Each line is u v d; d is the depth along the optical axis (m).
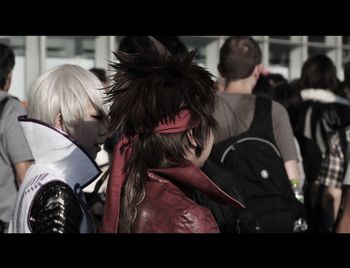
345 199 3.19
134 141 1.86
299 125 5.11
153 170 1.85
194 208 1.78
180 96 1.84
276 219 3.23
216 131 1.91
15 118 3.62
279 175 3.33
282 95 5.53
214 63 8.96
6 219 3.59
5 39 7.30
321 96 5.18
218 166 2.80
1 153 3.62
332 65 5.40
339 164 4.07
